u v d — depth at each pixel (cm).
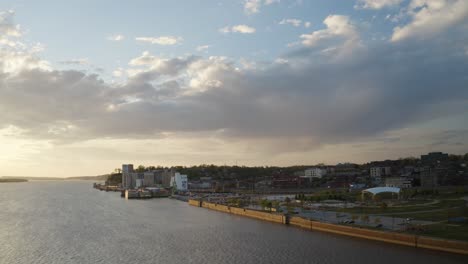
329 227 14350
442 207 17675
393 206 19088
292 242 12812
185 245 12912
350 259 10325
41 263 10931
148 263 10706
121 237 14675
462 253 10088
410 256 10262
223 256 11200
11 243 13688
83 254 11881
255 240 13475
